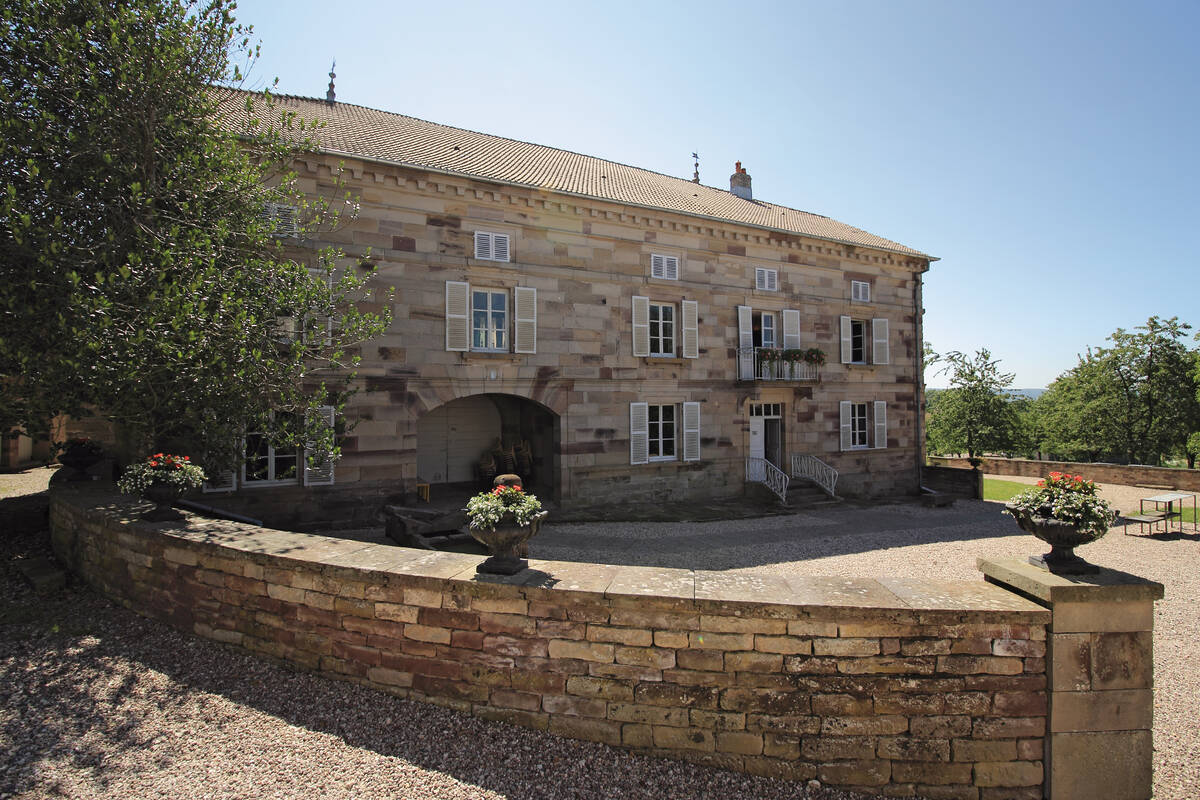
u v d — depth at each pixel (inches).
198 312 279.6
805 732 155.1
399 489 512.4
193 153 307.9
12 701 178.1
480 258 548.7
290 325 409.4
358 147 516.1
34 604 252.7
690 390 671.1
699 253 677.9
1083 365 1364.4
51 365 265.6
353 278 379.6
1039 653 154.8
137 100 293.1
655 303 660.7
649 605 160.6
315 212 405.7
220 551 215.6
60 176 278.2
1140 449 1249.4
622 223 624.4
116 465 444.5
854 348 823.7
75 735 162.9
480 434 714.2
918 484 840.3
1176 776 171.8
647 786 150.0
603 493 619.2
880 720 154.3
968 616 153.5
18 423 303.1
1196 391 1195.3
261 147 377.1
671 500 660.7
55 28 281.9
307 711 175.6
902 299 842.8
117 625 233.3
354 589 188.2
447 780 149.0
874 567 411.2
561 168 688.4
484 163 592.1
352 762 154.5
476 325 559.5
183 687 188.4
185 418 304.8
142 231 289.6
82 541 283.7
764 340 734.5
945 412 1444.4
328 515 484.7
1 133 257.1
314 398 340.5
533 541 465.1
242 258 327.6
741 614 156.9
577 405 603.2
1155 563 442.3
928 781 153.4
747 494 706.8
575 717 165.2
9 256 260.4
